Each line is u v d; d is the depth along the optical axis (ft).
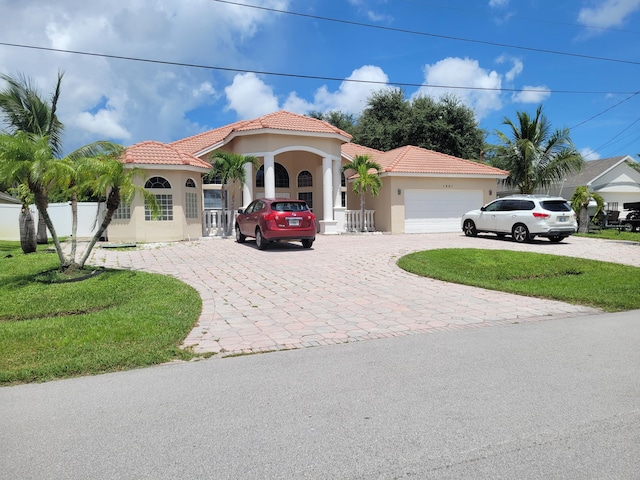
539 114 85.71
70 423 12.76
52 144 54.80
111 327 21.75
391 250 50.47
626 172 105.70
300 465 10.51
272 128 66.13
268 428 12.29
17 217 75.77
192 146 78.43
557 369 16.56
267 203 50.96
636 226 81.05
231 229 65.67
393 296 29.91
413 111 118.01
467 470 10.22
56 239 35.09
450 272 39.63
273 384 15.42
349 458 10.77
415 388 14.88
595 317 24.93
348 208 86.89
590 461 10.54
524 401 13.79
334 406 13.61
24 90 52.75
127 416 13.15
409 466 10.41
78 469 10.46
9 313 25.79
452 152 116.06
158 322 22.59
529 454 10.85
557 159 84.79
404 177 75.61
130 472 10.32
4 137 30.76
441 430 12.05
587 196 79.36
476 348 19.24
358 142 125.08
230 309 26.17
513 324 23.48
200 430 12.24
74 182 35.22
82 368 16.96
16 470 10.43
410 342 20.25
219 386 15.30
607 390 14.60
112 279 33.53
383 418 12.78
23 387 15.56
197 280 34.42
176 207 60.39
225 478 10.05
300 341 20.45
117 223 58.95
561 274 40.93
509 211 62.64
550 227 58.13
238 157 62.39
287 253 48.47
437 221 78.28
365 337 21.13
